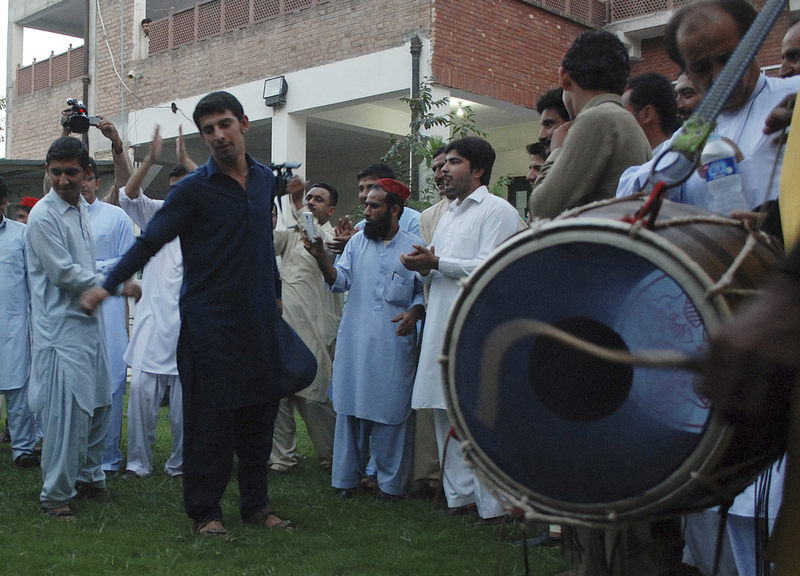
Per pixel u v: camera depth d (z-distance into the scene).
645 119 3.44
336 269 4.64
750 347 1.01
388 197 4.59
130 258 3.64
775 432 1.38
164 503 4.41
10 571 3.29
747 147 2.21
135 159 15.01
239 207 3.67
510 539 3.82
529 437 1.46
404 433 4.58
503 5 11.24
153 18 16.88
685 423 1.37
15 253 5.60
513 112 12.12
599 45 2.57
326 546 3.70
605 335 1.44
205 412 3.71
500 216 4.05
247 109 12.66
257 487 4.01
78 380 4.07
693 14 2.00
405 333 4.43
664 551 2.47
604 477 1.42
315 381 5.24
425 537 3.82
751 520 2.40
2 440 6.54
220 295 3.65
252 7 12.74
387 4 10.91
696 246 1.42
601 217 1.55
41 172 12.30
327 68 11.56
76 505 4.33
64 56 16.58
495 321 1.50
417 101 9.38
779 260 1.06
